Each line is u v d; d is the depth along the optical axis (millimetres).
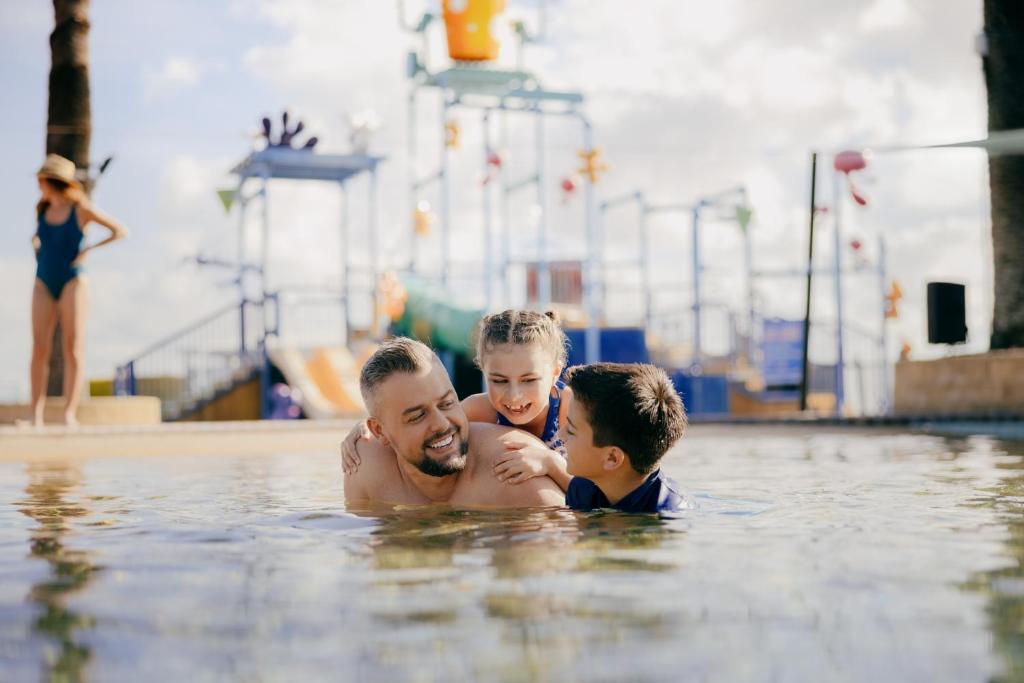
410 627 1334
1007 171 10086
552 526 2316
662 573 1688
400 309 16922
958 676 1109
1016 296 10086
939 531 2184
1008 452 5125
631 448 2555
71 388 8336
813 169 12625
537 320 3152
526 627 1326
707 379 19469
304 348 18781
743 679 1104
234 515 2701
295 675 1138
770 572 1692
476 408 3342
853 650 1212
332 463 5422
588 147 18812
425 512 2676
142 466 5270
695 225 20047
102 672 1166
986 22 10125
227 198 16109
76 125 10844
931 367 10078
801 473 3975
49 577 1773
